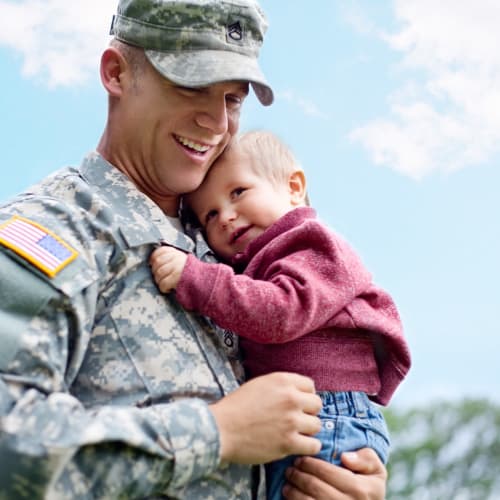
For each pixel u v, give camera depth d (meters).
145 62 2.40
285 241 2.37
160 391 2.08
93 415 1.88
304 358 2.30
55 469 1.76
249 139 2.62
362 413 2.33
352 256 2.38
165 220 2.35
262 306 2.18
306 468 2.22
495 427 10.07
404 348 2.41
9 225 2.06
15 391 1.84
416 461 10.00
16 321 1.92
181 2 2.35
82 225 2.13
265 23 2.50
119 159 2.46
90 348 2.08
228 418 2.01
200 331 2.23
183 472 1.91
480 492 9.89
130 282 2.16
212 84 2.32
